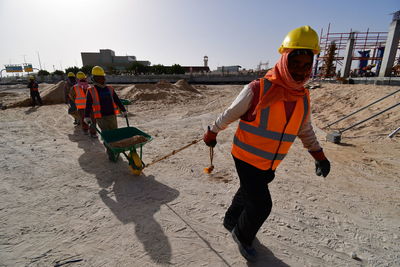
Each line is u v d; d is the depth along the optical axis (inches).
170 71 2442.2
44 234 99.8
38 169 169.3
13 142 239.0
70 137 261.1
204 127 314.7
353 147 213.0
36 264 83.6
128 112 438.9
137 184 145.5
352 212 116.2
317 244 94.4
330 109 385.7
